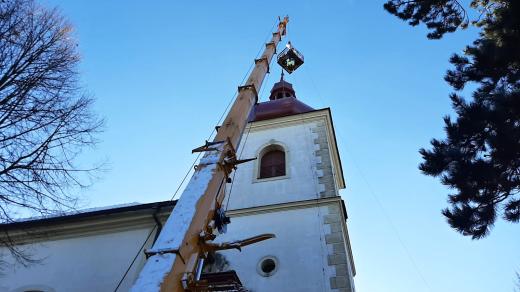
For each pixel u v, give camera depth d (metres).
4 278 11.89
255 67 10.59
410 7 15.48
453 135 11.23
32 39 10.27
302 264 13.49
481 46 12.20
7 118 9.02
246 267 13.88
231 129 7.57
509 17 11.23
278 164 18.52
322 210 15.27
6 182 8.58
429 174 11.34
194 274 4.97
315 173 17.16
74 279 11.46
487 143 10.35
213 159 6.61
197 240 5.30
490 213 10.66
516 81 11.49
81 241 12.50
